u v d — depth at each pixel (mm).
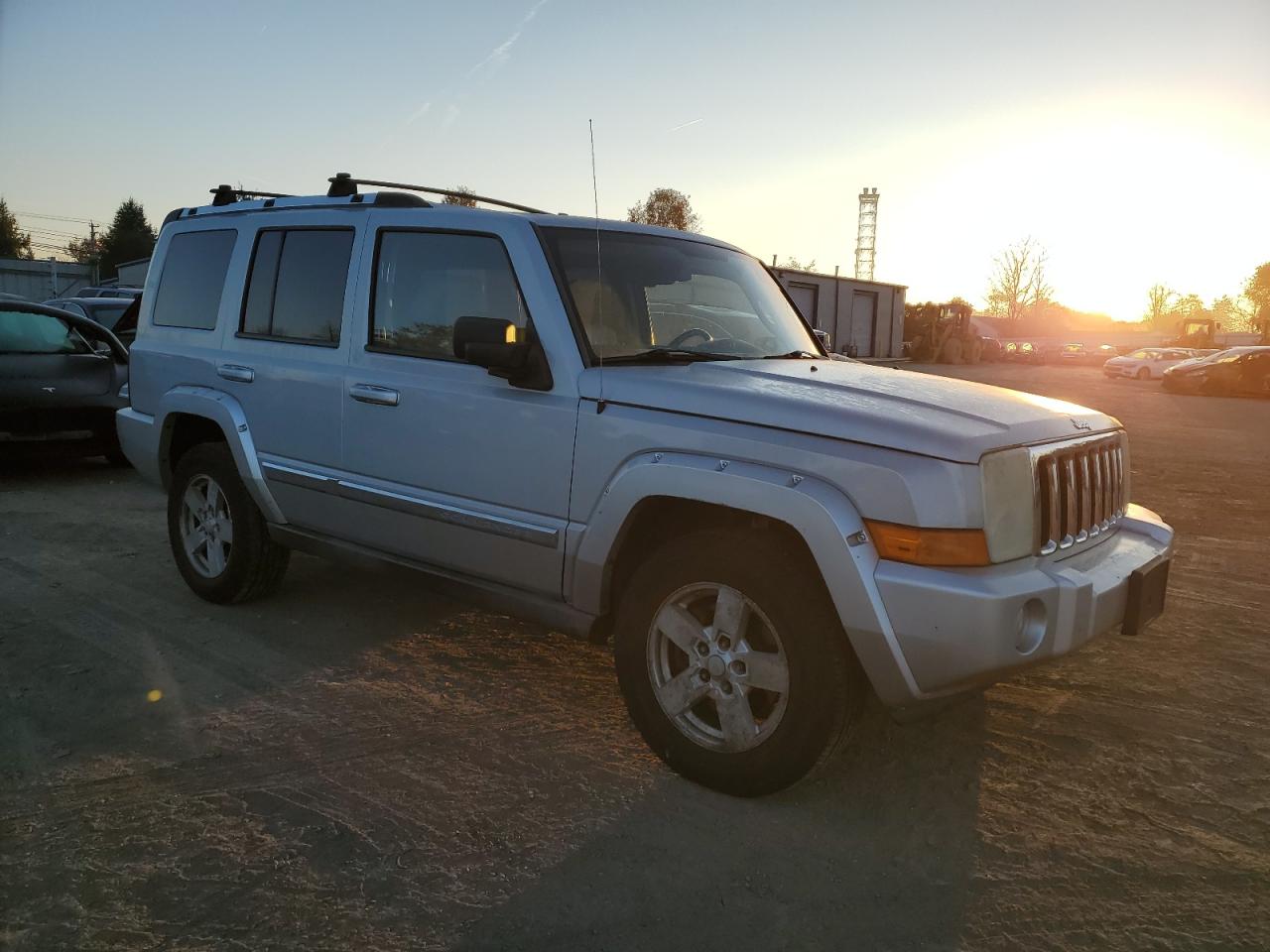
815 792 3137
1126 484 3574
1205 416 18688
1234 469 10766
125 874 2586
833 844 2832
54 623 4605
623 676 3273
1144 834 2930
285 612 4844
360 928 2385
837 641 2812
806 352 4145
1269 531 7367
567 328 3389
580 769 3256
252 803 2975
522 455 3449
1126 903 2570
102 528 6574
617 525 3172
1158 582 3238
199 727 3520
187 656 4211
